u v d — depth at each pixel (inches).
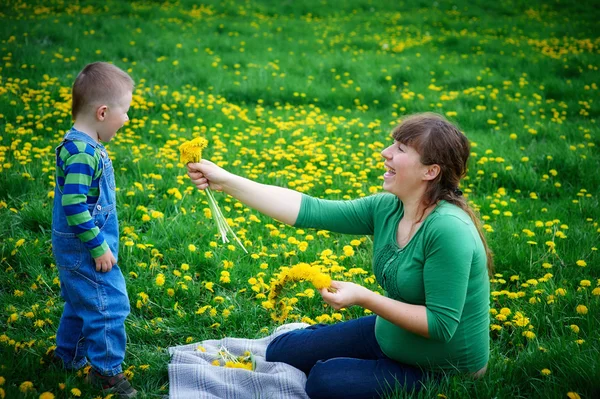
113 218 108.8
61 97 301.7
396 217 105.0
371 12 644.1
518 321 128.5
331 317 138.2
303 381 109.6
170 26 491.8
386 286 104.2
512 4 709.9
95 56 379.9
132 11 534.6
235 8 601.3
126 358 121.6
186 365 109.2
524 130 294.0
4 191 193.2
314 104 343.0
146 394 108.7
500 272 168.2
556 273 161.9
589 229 189.9
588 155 254.1
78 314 107.0
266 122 300.7
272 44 466.6
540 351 119.3
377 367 104.4
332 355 112.2
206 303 144.9
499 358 119.7
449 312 95.2
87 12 520.1
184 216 187.6
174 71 363.9
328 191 204.1
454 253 94.7
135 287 145.7
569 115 332.8
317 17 614.2
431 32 546.6
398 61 424.2
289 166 233.9
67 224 102.8
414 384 102.1
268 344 122.5
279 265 165.3
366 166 245.0
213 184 114.1
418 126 99.3
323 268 151.6
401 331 101.8
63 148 102.3
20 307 136.3
